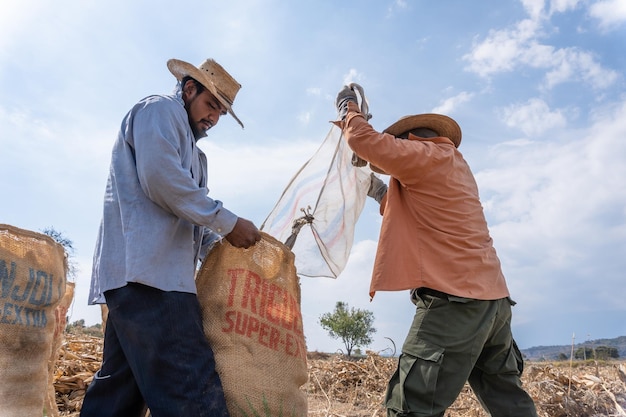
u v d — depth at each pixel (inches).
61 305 146.3
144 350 104.8
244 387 111.2
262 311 121.0
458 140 154.5
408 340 127.3
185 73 124.3
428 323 125.1
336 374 356.8
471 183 141.8
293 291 130.0
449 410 244.7
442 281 125.0
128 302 106.4
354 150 139.4
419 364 123.3
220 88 127.1
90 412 115.2
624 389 272.8
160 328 105.0
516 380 135.4
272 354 118.1
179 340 105.8
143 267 105.8
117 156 116.1
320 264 161.2
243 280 121.4
